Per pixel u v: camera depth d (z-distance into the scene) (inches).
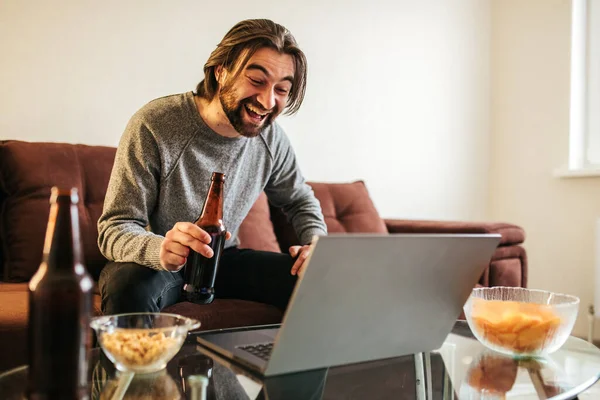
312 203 66.1
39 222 62.1
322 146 100.8
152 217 56.0
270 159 62.6
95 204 66.7
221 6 89.1
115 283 45.1
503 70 121.6
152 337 30.8
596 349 41.1
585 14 109.7
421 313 35.0
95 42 78.6
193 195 56.1
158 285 46.7
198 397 28.5
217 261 42.4
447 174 117.7
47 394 25.3
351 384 31.7
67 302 25.5
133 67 81.6
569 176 108.3
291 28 97.1
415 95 113.0
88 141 78.4
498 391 31.3
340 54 102.9
